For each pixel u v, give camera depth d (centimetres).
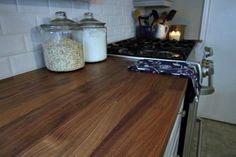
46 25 74
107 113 44
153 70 76
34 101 52
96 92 57
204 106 210
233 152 157
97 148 32
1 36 65
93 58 92
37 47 80
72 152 31
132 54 102
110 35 138
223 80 195
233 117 200
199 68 81
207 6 176
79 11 102
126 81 66
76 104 49
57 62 75
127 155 30
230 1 170
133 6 173
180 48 114
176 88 59
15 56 71
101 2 121
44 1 80
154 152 31
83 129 38
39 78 71
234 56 184
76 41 80
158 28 165
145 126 38
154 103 49
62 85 64
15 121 42
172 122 40
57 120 41
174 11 174
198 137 174
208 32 187
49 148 32
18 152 32
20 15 71
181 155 87
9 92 58
